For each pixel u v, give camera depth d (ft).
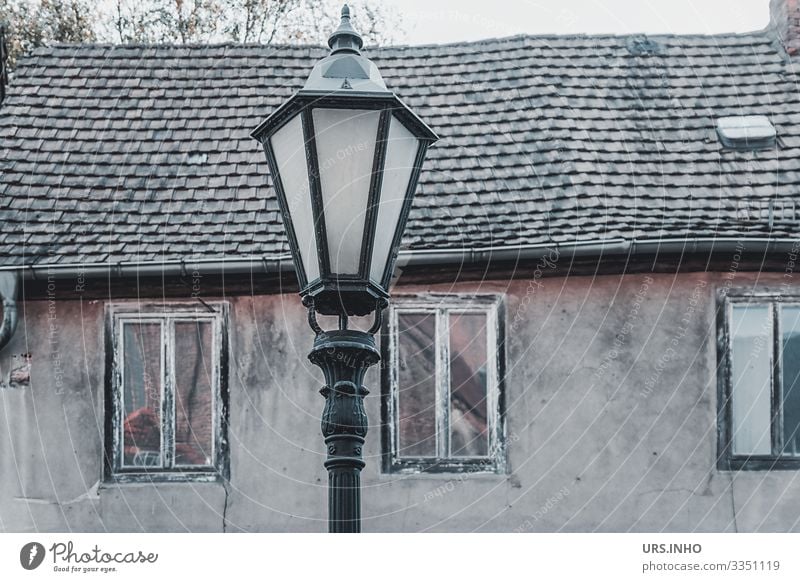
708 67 41.81
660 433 36.24
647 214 37.17
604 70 41.70
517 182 38.32
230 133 40.50
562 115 40.19
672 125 39.93
